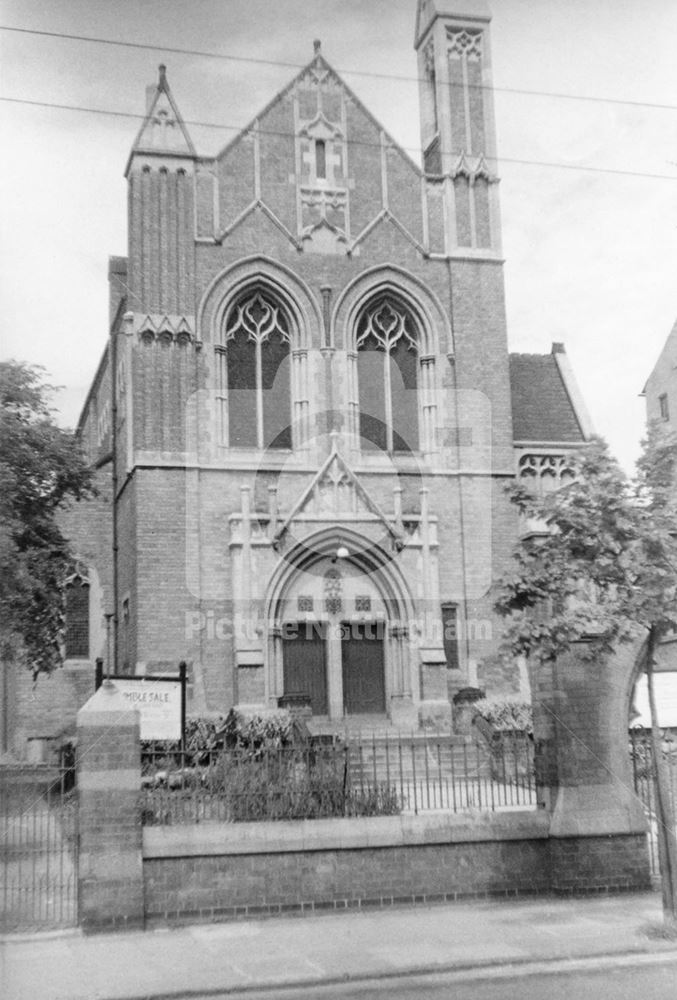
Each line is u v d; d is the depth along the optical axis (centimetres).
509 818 1562
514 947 1319
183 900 1442
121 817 1436
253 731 1962
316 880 1488
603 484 1448
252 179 2681
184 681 1741
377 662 2462
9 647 2073
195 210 2636
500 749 1772
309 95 2741
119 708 1461
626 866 1566
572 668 1611
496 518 2570
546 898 1541
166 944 1345
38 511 2123
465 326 2714
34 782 1723
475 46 2795
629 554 1423
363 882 1499
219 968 1255
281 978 1225
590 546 1466
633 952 1309
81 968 1264
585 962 1280
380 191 2748
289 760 1580
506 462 2620
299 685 2436
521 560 1493
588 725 1603
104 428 2733
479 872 1538
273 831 1482
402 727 2298
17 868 1497
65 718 2423
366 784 1616
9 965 1277
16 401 2094
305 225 2694
